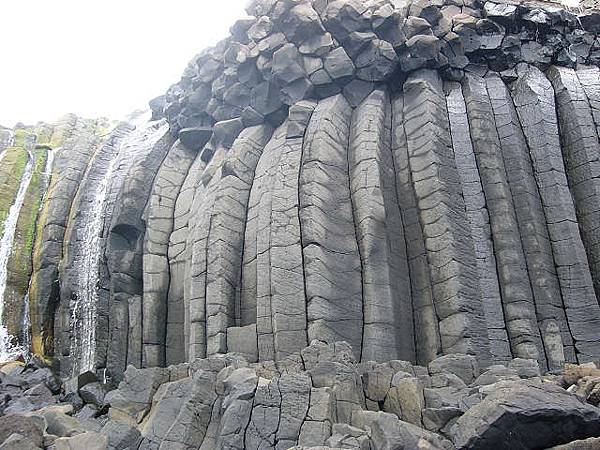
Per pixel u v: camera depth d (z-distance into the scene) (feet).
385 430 31.37
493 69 69.67
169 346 63.00
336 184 57.57
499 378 39.42
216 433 38.42
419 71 66.39
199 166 73.77
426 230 54.90
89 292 71.56
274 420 36.11
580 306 52.54
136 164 75.92
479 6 73.61
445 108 64.18
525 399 30.94
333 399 37.37
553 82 67.46
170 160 77.05
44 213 82.94
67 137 106.01
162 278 66.80
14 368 60.80
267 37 70.54
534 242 54.65
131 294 67.62
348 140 62.64
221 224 58.95
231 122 71.00
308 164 57.77
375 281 51.67
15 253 79.05
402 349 50.44
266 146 67.41
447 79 67.87
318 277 50.70
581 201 58.54
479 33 69.72
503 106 64.34
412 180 58.39
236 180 62.90
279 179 58.44
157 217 71.05
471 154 60.49
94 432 36.88
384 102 65.57
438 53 66.28
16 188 90.79
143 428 42.24
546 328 50.98
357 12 67.36
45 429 37.35
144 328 63.52
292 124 63.67
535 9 71.26
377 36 67.62
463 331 48.75
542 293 52.39
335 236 54.13
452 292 50.70
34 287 74.54
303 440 34.88
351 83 67.10
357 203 56.03
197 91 78.54
